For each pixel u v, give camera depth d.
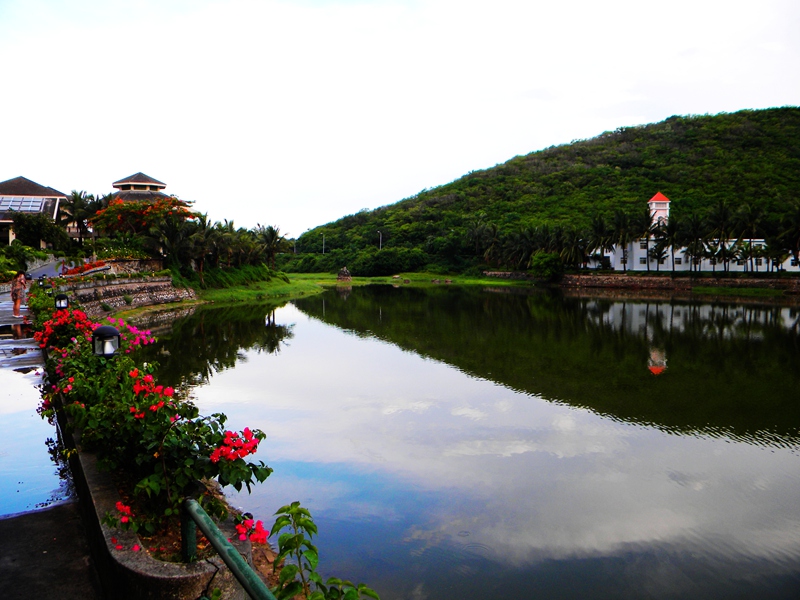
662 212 88.19
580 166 141.12
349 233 132.38
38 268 47.03
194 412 6.05
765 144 134.88
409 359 25.81
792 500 11.34
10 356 15.75
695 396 19.50
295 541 3.98
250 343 29.28
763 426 16.11
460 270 108.00
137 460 5.39
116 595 4.23
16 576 5.00
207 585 3.87
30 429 10.50
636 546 9.52
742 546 9.55
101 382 7.50
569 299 62.50
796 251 68.50
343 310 49.66
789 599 8.12
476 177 154.00
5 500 7.55
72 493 7.78
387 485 11.55
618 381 21.69
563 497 11.29
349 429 15.16
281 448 13.52
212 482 11.23
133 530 4.69
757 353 27.83
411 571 8.50
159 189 69.31
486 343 30.88
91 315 31.33
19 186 70.94
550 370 23.66
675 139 147.88
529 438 14.84
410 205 145.50
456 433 15.07
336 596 3.61
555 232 89.88
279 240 83.81
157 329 33.44
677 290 73.38
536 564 8.84
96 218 56.19
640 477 12.40
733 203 104.25
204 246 55.31
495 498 11.14
